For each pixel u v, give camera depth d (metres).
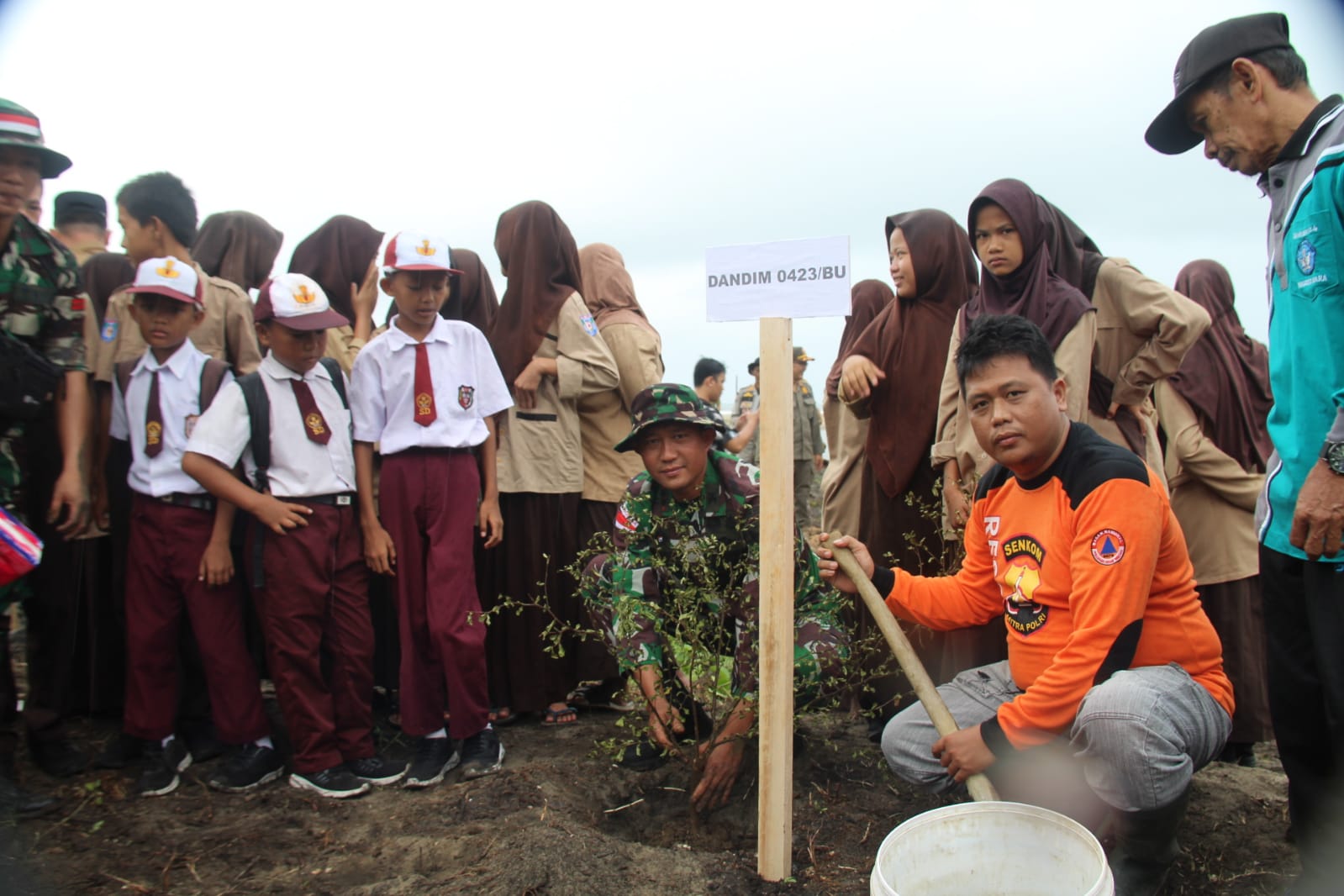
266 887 2.52
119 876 2.58
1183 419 3.58
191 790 3.16
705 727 3.24
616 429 4.06
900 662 2.57
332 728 3.17
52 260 2.97
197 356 3.29
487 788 3.04
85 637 3.63
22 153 2.72
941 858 2.09
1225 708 2.36
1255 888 2.50
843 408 4.08
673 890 2.39
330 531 3.16
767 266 2.34
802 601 2.99
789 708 2.39
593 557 3.37
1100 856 1.86
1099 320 3.19
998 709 2.47
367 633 3.28
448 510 3.30
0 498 2.89
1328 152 2.11
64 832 2.83
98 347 3.46
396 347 3.33
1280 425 2.35
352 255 4.03
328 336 3.84
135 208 3.41
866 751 3.39
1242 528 3.53
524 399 3.75
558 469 3.79
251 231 4.05
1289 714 2.41
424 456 3.30
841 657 2.94
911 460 3.47
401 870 2.60
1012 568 2.52
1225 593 3.53
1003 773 2.44
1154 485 2.30
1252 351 4.00
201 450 2.99
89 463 3.38
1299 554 2.27
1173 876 2.55
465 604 3.28
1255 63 2.29
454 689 3.23
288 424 3.12
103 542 3.60
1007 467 2.58
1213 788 3.10
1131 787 2.18
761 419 2.35
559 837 2.59
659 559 3.08
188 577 3.14
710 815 2.92
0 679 2.95
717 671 2.79
